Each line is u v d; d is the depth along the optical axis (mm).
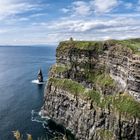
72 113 131750
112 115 105875
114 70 125250
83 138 119062
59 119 138875
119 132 100438
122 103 105812
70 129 129500
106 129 107812
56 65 165625
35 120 136625
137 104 102062
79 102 128500
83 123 120688
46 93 151625
